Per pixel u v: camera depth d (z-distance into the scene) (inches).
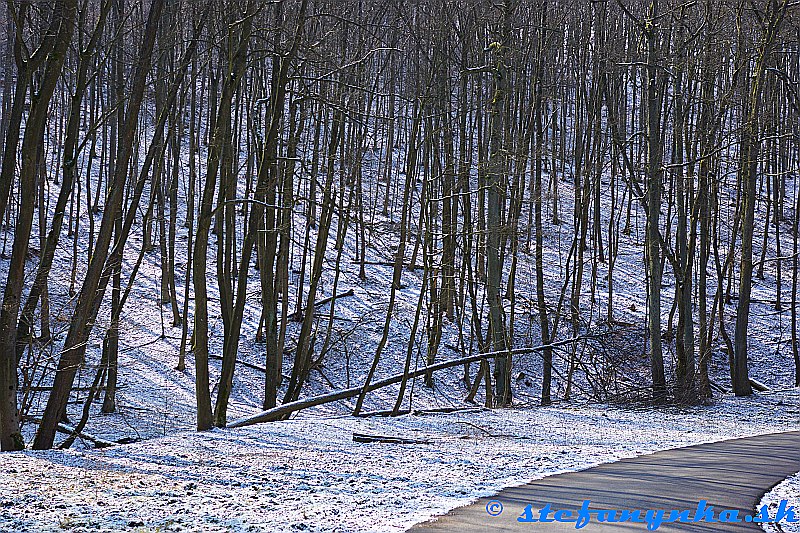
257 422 742.5
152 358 1078.4
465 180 1046.4
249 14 710.5
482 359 885.2
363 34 1243.2
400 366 1117.1
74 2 592.1
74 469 448.8
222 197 703.7
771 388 1081.4
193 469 449.4
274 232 783.7
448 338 1198.9
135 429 770.2
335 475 426.9
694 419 786.8
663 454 522.0
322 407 972.6
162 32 987.3
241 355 1102.4
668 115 1449.3
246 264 734.5
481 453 522.3
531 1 1216.2
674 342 1189.1
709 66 1058.1
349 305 1243.8
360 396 804.6
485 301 1273.4
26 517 309.4
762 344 1226.6
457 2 1307.8
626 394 896.3
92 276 611.8
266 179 753.0
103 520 303.7
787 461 492.1
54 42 589.3
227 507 331.0
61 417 771.4
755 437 641.6
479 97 1173.1
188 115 1808.6
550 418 765.3
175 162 1200.8
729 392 1034.7
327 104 821.9
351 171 1349.7
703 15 1187.9
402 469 448.5
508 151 933.2
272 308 811.4
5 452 530.0
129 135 619.2
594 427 700.0
